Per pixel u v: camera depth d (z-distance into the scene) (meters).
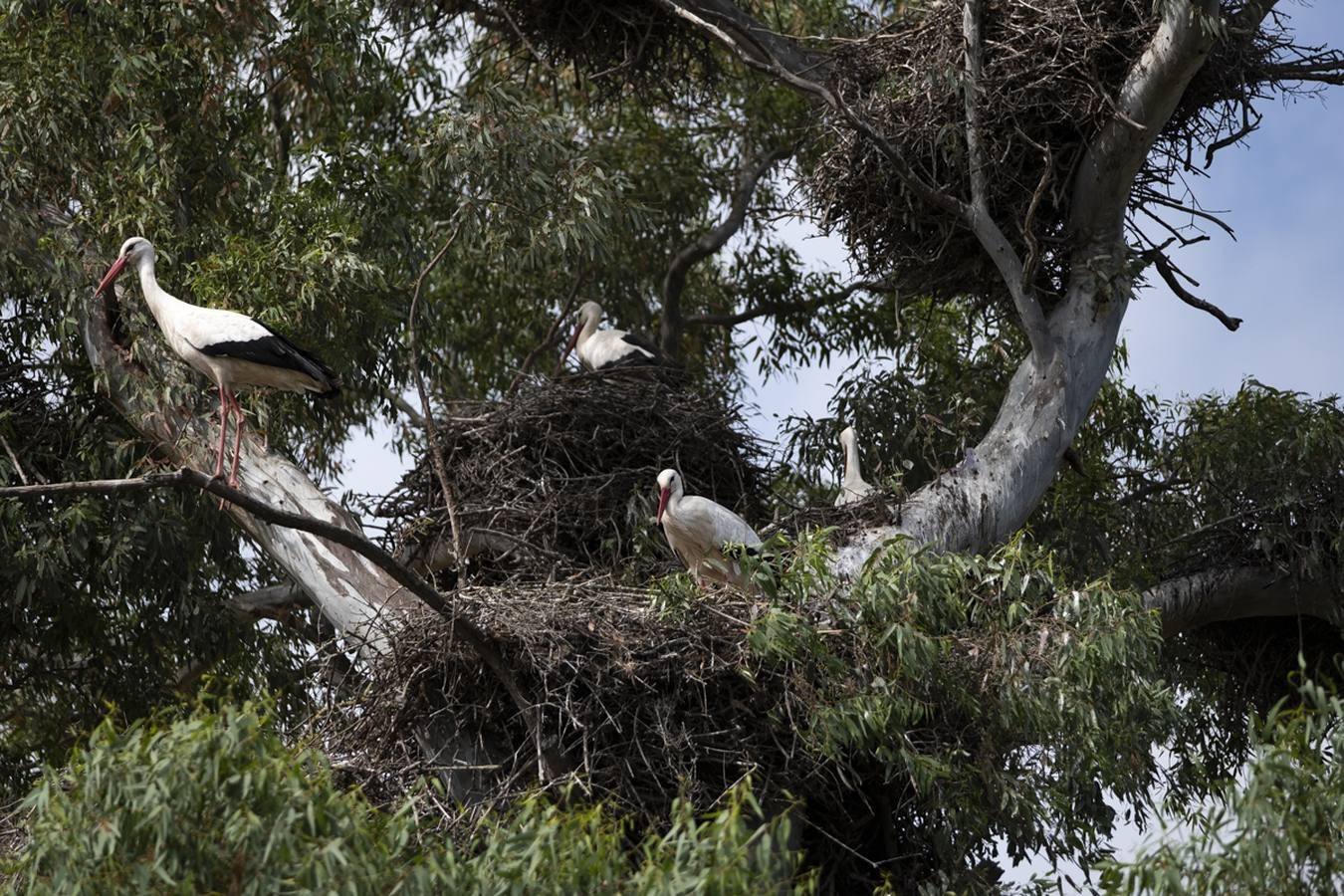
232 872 8.03
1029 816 11.52
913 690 11.33
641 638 11.34
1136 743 11.93
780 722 11.29
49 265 15.81
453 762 11.55
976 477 15.03
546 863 8.16
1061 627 11.59
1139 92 14.76
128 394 15.22
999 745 11.73
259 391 15.13
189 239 16.20
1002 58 15.14
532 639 11.18
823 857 12.88
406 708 11.65
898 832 12.95
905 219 15.82
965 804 11.45
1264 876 8.30
